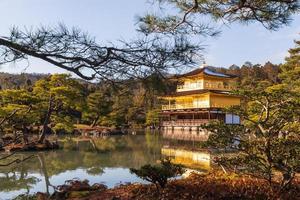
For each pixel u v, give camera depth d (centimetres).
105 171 1703
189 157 2144
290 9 571
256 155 775
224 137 777
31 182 1434
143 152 2562
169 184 891
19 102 2645
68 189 1067
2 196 1170
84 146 3033
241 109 845
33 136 2977
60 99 2964
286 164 754
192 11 614
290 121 797
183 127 4953
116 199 845
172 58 376
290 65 2889
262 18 598
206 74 4688
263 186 832
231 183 878
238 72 8512
